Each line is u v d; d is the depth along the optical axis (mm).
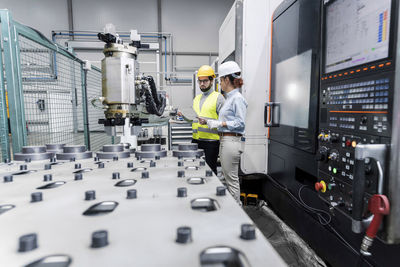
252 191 2727
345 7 1087
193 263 320
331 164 1169
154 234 396
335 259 1425
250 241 377
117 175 738
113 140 2980
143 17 6957
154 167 888
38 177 757
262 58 2377
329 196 1176
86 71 2240
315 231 1648
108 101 1039
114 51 1035
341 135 1097
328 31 1227
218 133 2148
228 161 2033
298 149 1843
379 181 788
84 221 446
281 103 2117
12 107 1243
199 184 679
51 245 363
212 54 7195
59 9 6711
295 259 1617
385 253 1023
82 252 344
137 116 1205
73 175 781
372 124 894
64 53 1737
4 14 1178
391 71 804
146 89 1195
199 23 7094
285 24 2014
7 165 933
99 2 6805
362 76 963
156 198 567
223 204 528
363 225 823
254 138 2471
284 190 2098
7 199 563
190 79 7078
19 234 397
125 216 467
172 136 3639
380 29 866
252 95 2410
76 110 2070
